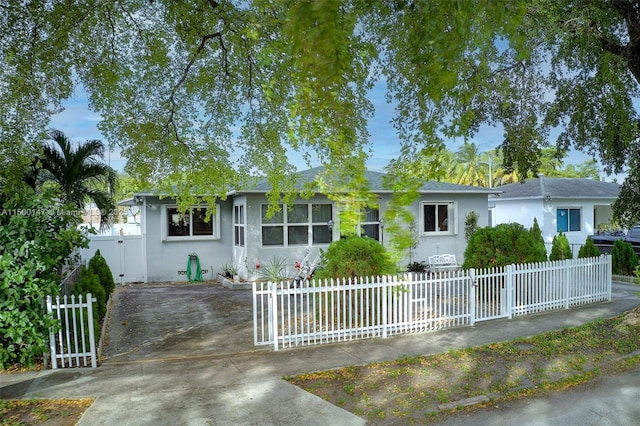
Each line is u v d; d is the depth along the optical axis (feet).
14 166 23.70
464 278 29.68
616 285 45.01
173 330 29.78
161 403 17.66
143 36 27.91
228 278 51.85
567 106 36.45
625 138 33.42
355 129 5.65
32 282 21.36
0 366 21.26
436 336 26.84
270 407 17.33
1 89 22.44
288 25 4.15
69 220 24.14
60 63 24.48
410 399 18.04
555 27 26.66
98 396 18.39
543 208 74.23
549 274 33.63
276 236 51.52
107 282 39.06
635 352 23.53
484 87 9.27
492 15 4.84
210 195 32.68
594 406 17.53
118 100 28.60
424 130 5.37
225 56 26.73
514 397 18.42
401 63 5.85
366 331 26.89
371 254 29.14
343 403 17.71
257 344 25.55
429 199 57.82
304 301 38.47
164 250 54.29
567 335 26.68
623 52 27.99
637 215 43.96
